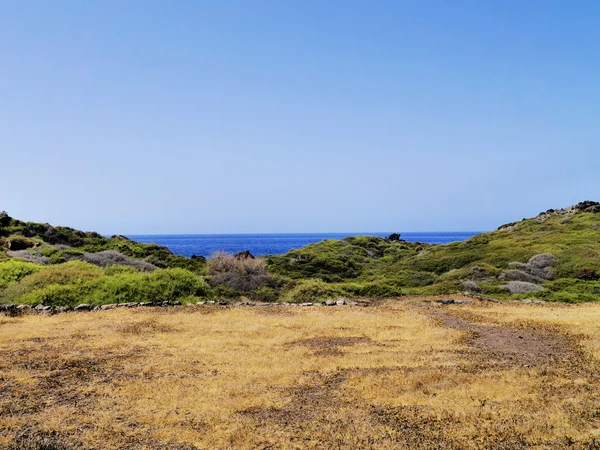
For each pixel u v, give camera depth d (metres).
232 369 9.66
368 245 56.12
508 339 12.41
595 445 6.34
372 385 8.66
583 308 18.09
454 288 26.97
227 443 6.46
